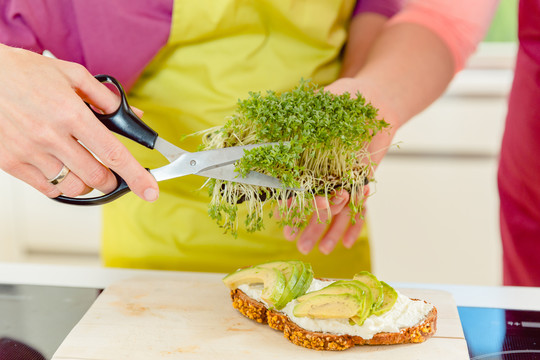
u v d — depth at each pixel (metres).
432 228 1.66
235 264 0.87
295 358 0.66
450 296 0.75
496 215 1.62
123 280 0.78
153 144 0.68
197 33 0.81
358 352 0.67
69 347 0.67
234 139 0.70
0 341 0.70
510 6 1.58
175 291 0.76
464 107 1.56
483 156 1.59
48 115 0.64
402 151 1.61
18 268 0.82
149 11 0.79
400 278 1.70
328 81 0.86
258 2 0.80
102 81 0.70
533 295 0.77
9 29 0.79
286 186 0.67
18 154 0.65
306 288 0.71
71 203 0.69
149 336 0.69
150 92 0.85
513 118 0.92
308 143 0.69
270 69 0.83
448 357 0.66
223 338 0.68
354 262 0.89
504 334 0.71
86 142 0.65
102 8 0.79
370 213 1.67
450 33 0.89
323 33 0.82
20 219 1.69
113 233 0.90
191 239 0.86
